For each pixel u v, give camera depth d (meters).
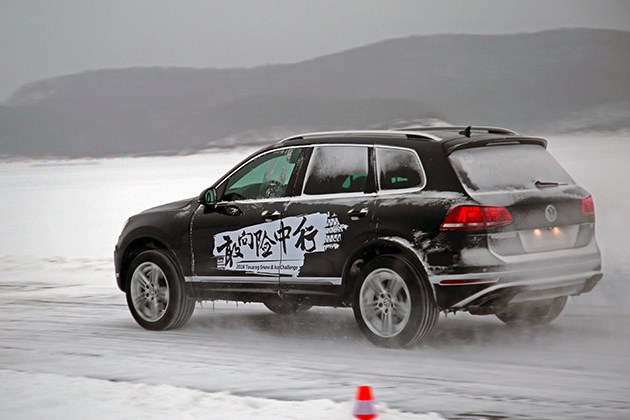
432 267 17.22
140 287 21.61
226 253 20.22
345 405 12.97
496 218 17.00
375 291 18.00
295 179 19.52
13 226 79.00
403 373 15.77
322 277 18.78
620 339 18.50
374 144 18.59
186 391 14.22
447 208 17.19
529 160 18.31
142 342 19.80
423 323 17.38
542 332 19.41
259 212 19.78
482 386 14.58
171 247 21.05
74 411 13.23
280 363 17.05
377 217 18.00
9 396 14.43
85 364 17.44
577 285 18.03
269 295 19.69
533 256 17.28
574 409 12.88
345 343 18.92
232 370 16.48
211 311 24.28
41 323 23.05
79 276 35.69
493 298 17.00
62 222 81.31
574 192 18.22
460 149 17.75
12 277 36.69
